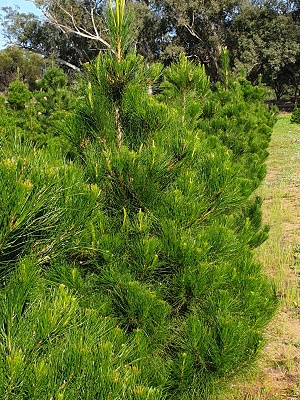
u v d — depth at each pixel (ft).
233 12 117.50
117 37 9.28
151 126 9.25
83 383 5.23
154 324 8.12
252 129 23.04
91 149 9.39
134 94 9.12
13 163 5.01
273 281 17.21
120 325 8.18
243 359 8.45
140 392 5.53
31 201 5.04
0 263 5.44
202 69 12.37
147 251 8.21
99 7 114.21
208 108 19.26
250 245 13.85
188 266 8.46
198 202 9.07
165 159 8.73
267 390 11.60
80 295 7.89
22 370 4.73
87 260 8.63
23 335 5.19
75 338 5.68
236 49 119.55
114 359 6.06
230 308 8.93
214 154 9.55
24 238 5.64
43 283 6.50
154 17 119.24
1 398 4.66
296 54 111.96
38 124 28.48
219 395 9.36
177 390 8.21
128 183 8.53
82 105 9.73
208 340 8.07
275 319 15.06
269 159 48.60
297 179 37.09
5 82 186.80
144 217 8.70
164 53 116.78
